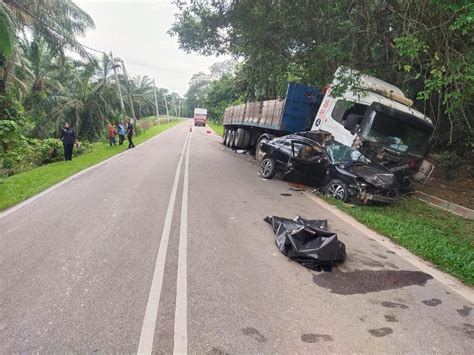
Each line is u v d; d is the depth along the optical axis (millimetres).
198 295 3994
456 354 3271
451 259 5535
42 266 4547
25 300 3738
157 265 4699
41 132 26672
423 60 10070
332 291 4297
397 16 9961
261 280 4445
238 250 5367
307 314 3748
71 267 4547
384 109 9547
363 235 6621
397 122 9703
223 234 6043
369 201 8773
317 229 5391
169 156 17109
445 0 7195
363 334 3471
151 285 4156
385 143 9688
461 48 8969
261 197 9070
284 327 3492
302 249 5066
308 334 3408
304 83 13617
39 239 5484
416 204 9859
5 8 13469
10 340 3102
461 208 9688
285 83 14266
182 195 8734
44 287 4020
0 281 4137
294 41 13422
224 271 4633
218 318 3572
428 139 9969
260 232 6250
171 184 10078
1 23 12633
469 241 7039
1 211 6992
